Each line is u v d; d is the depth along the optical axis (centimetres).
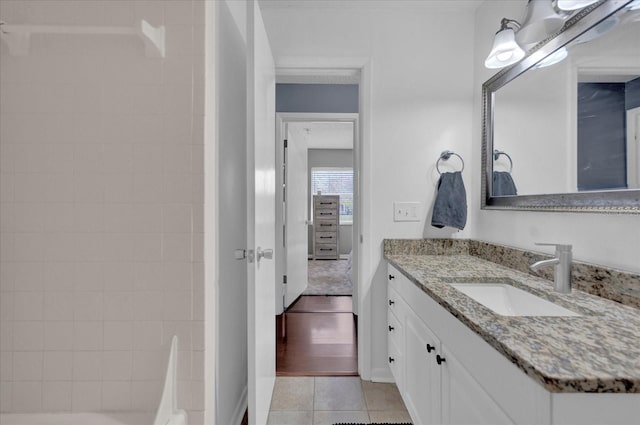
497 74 167
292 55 194
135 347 86
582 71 113
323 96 310
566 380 54
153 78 87
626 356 62
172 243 87
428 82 197
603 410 56
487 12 181
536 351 64
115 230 87
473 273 141
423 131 197
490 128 175
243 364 171
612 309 92
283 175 329
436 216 187
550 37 127
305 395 183
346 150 690
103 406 86
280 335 267
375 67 196
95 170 87
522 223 149
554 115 127
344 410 170
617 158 99
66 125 86
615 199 99
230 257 149
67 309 86
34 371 86
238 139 164
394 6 192
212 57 92
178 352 86
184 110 87
